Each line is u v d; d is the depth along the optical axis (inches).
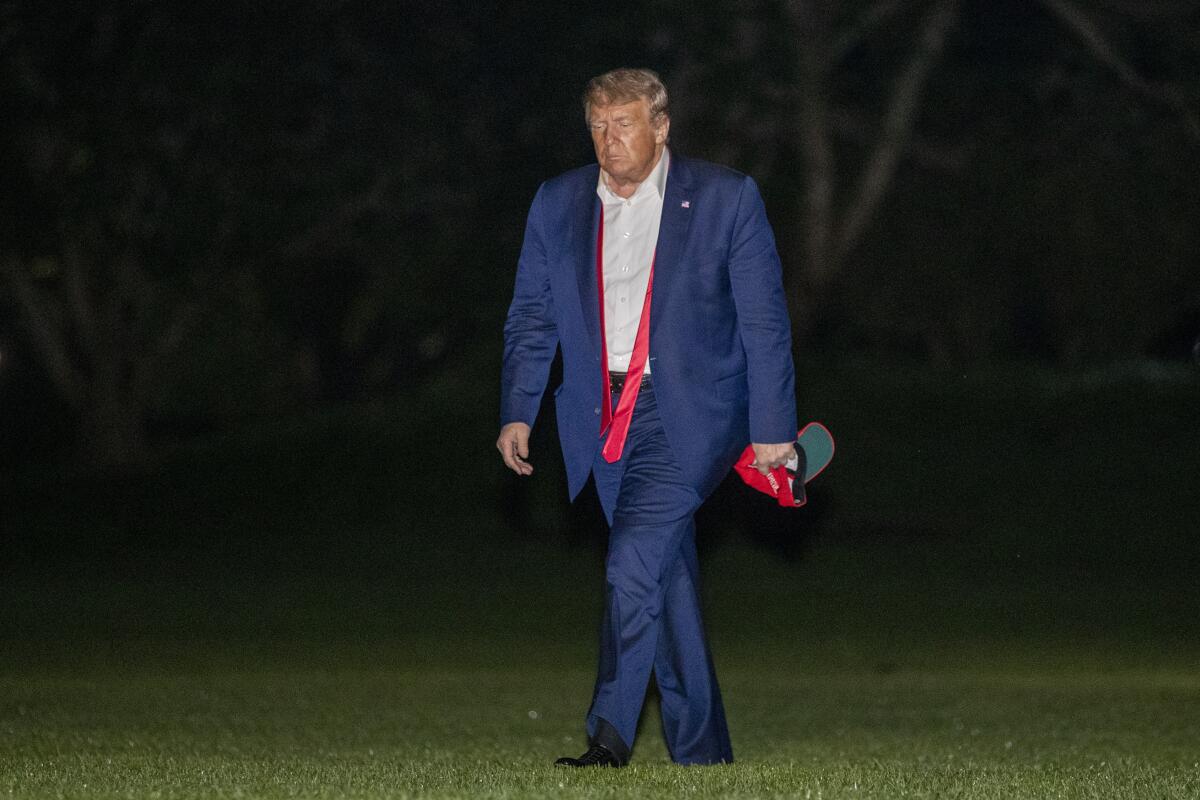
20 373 3937.0
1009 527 2106.3
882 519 2139.5
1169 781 512.1
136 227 2177.7
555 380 2033.7
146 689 1031.6
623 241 555.8
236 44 2110.0
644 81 543.2
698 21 2161.7
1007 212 2874.0
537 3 2209.6
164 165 2111.2
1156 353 3159.5
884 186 2439.7
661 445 558.3
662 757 687.1
